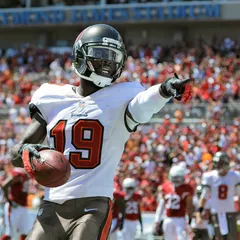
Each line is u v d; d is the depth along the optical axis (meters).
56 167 13.04
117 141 14.29
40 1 124.19
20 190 38.34
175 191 36.69
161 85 13.19
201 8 109.31
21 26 120.56
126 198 39.50
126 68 91.56
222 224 35.00
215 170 35.38
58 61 103.75
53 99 14.48
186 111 72.00
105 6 114.88
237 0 108.19
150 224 45.06
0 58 111.44
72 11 117.00
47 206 14.02
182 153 59.09
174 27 116.12
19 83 94.38
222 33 113.81
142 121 13.93
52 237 13.73
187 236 37.69
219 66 91.00
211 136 63.59
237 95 80.00
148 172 56.69
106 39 14.28
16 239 40.09
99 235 13.46
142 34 118.25
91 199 13.80
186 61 93.88
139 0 115.50
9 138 72.00
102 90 14.45
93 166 13.97
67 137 14.12
